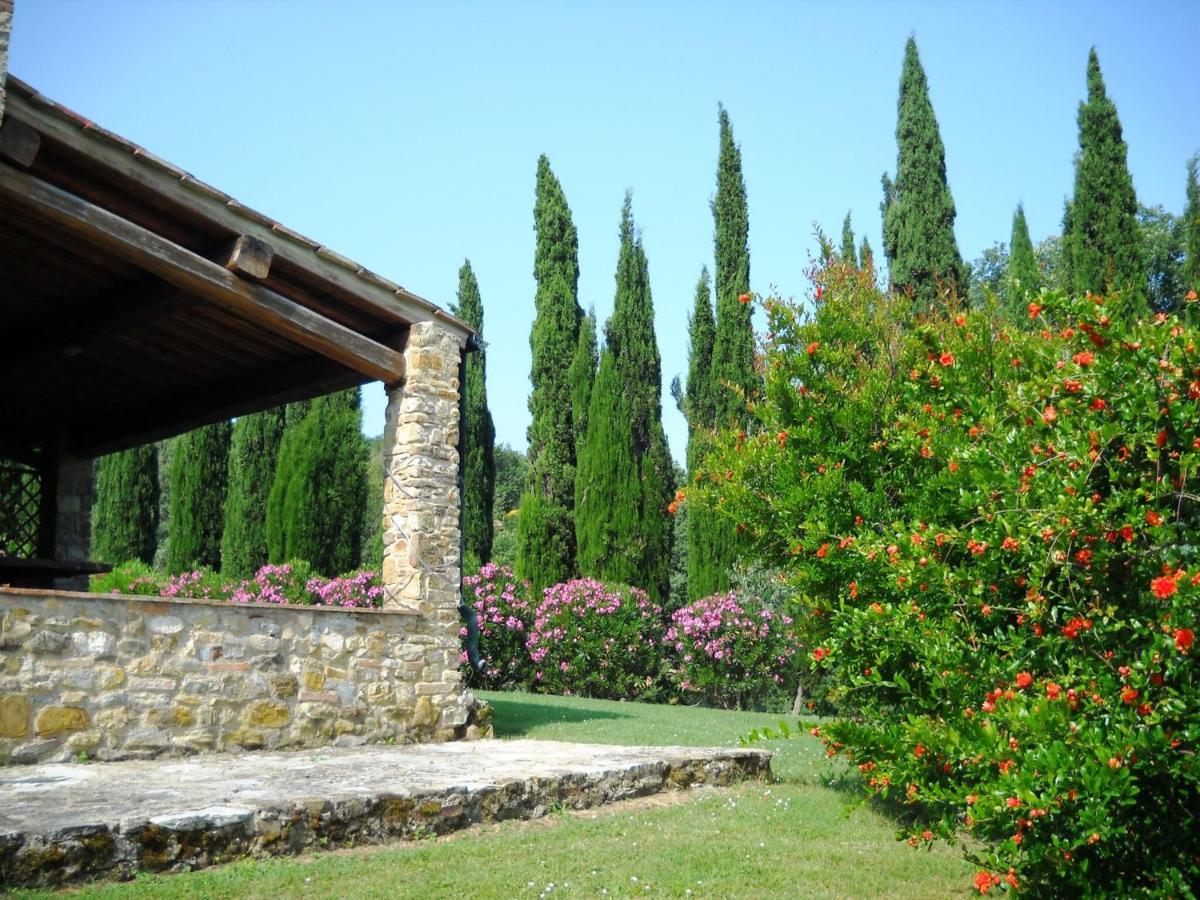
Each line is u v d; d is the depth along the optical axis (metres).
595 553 19.23
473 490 22.30
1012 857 3.79
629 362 20.81
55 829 4.24
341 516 19.47
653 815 6.29
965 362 6.20
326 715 8.12
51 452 13.34
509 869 4.84
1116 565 4.05
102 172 7.35
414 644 8.85
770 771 8.13
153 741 7.09
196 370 11.16
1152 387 3.93
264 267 8.10
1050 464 4.30
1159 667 3.61
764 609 16.98
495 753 7.73
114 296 9.30
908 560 4.72
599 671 17.03
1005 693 3.95
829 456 6.90
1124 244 18.59
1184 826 3.66
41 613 6.65
